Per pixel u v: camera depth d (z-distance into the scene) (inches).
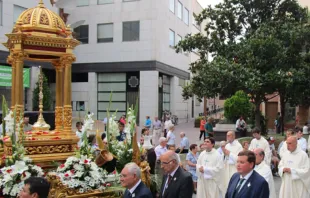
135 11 1301.7
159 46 1321.4
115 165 269.7
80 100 1363.2
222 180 349.4
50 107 1095.6
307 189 329.4
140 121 1289.4
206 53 909.8
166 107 1501.0
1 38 1061.8
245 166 193.5
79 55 1358.3
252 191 190.1
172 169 201.0
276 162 517.3
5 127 245.3
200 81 835.4
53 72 1304.1
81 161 241.1
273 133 1095.0
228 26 906.7
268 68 796.0
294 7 885.8
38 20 264.4
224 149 381.7
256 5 883.4
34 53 264.4
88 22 1347.2
